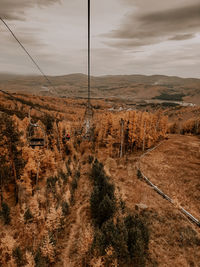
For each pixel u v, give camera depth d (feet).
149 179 97.14
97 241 44.50
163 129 214.28
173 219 59.06
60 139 165.27
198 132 284.20
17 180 100.73
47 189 93.66
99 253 43.01
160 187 87.61
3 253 53.57
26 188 94.43
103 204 58.34
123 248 42.11
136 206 65.21
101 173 87.20
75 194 85.15
